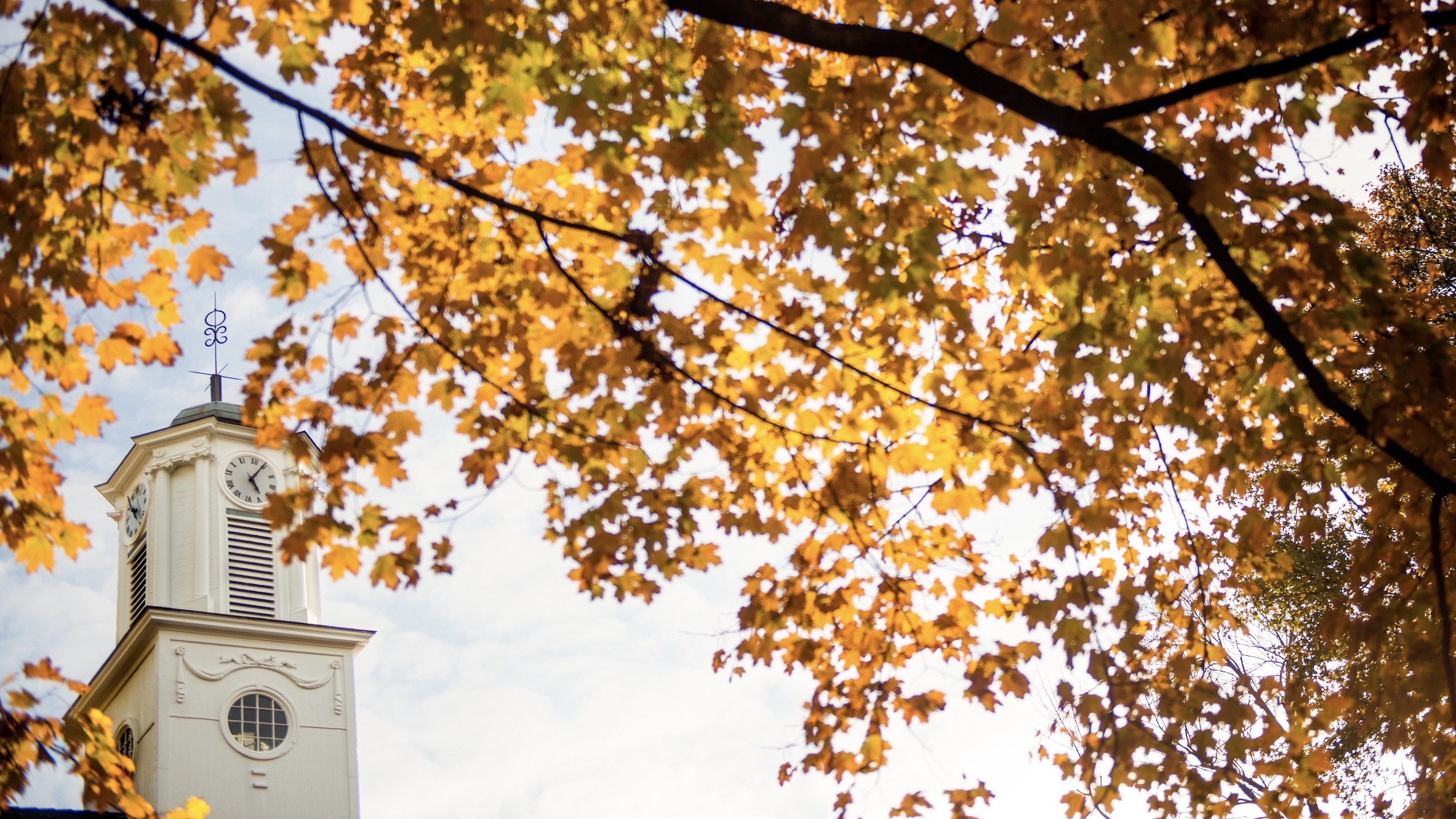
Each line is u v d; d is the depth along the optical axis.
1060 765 7.45
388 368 6.52
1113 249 6.77
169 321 6.34
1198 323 6.73
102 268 6.18
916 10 6.18
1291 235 6.32
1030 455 6.65
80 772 6.59
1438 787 7.27
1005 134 6.36
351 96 6.86
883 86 6.04
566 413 6.91
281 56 6.09
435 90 6.76
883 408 7.06
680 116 6.34
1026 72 6.18
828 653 7.78
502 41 6.16
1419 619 6.99
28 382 6.17
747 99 6.96
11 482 6.25
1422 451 6.34
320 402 6.37
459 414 6.75
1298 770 7.08
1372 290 6.27
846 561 7.51
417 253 6.99
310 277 6.27
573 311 7.02
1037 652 7.27
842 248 6.42
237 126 5.96
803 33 5.51
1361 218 6.61
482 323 7.04
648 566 7.00
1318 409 7.59
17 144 5.70
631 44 6.20
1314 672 13.73
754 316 5.99
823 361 6.92
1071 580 6.97
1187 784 6.96
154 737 27.69
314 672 30.64
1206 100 6.55
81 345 6.22
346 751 30.02
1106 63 6.18
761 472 7.23
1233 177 6.00
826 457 7.16
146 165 6.03
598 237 6.94
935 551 7.47
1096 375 6.91
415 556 6.36
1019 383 7.07
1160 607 7.83
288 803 28.53
